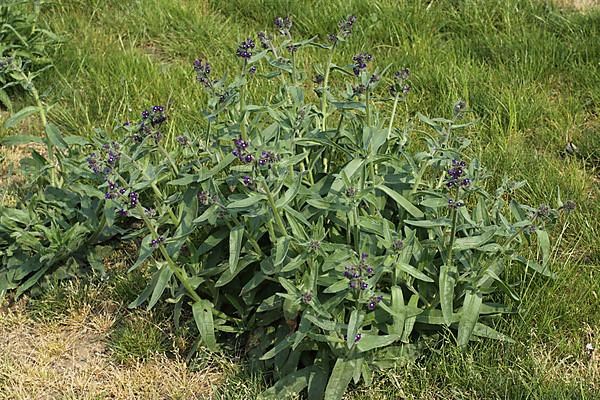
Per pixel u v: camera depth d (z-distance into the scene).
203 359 2.04
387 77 2.61
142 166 2.11
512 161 2.34
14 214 2.20
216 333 2.07
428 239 2.04
